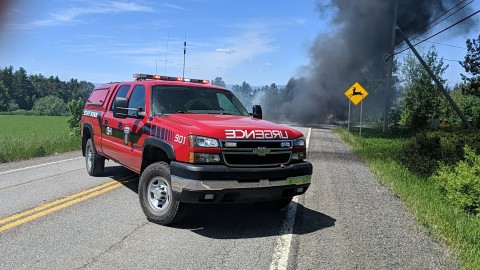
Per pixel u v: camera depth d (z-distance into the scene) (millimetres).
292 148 5750
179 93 6832
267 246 4969
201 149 5188
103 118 8211
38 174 9609
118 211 6383
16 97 163625
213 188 5066
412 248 5008
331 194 8055
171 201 5508
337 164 12523
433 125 33469
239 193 5215
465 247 4938
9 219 5887
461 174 7805
